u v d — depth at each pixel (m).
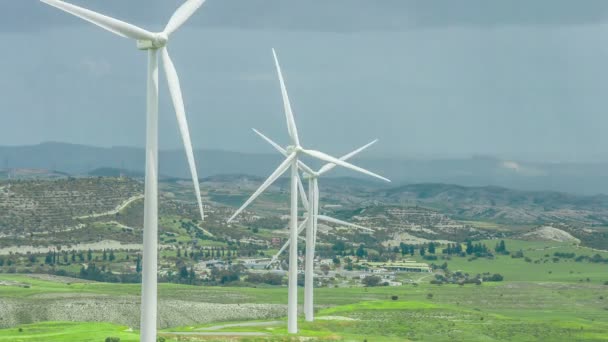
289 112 169.75
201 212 100.44
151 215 98.06
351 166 168.75
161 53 105.44
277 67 171.62
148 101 98.50
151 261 98.06
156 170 98.50
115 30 96.25
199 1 102.44
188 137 104.62
